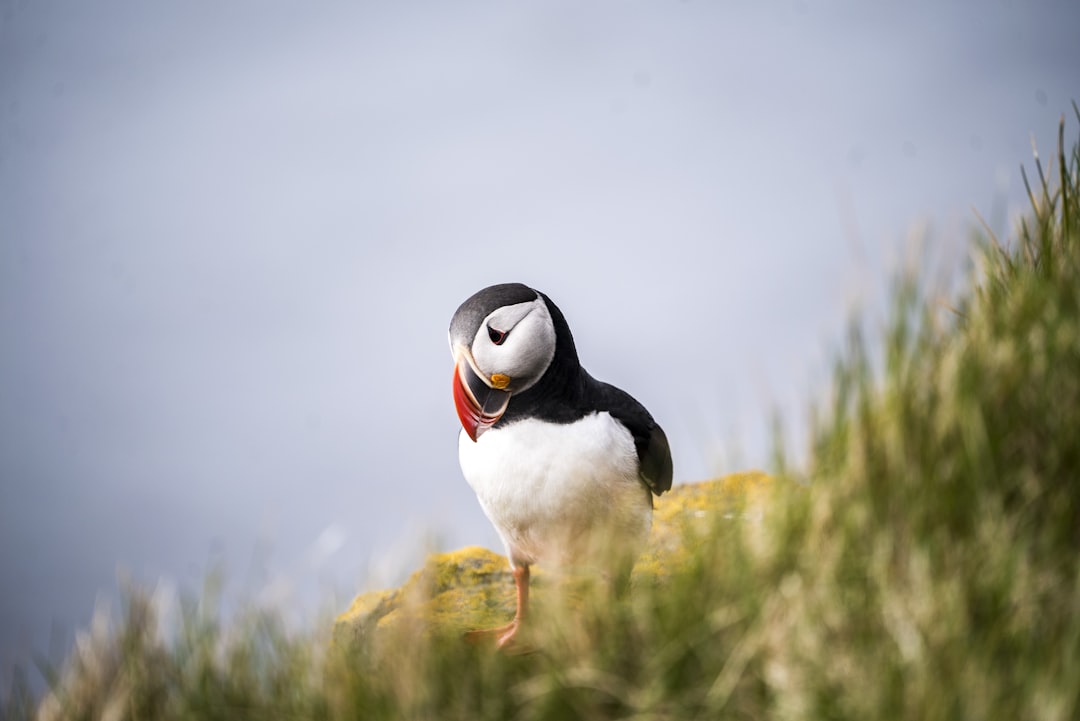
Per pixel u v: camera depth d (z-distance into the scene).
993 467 6.88
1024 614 6.42
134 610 8.37
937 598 6.48
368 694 7.64
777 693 6.65
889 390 7.23
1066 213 8.35
